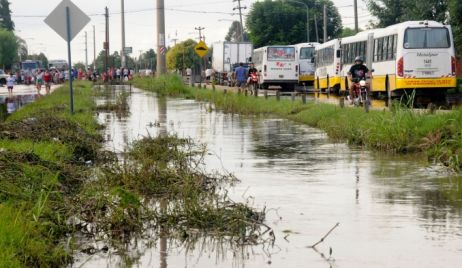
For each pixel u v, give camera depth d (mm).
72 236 13523
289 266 11430
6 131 27172
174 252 12484
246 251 12469
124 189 16672
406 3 72062
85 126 34469
